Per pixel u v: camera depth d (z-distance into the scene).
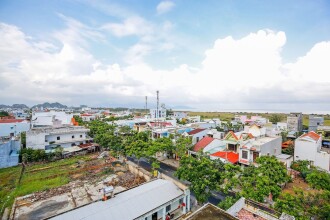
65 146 51.97
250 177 23.48
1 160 40.56
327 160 36.25
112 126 66.44
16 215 23.72
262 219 16.55
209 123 76.19
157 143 43.22
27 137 46.66
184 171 26.17
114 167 41.25
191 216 13.30
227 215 13.47
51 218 17.66
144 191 23.09
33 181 33.62
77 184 32.50
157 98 85.81
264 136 45.34
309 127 77.00
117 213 19.03
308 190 29.48
